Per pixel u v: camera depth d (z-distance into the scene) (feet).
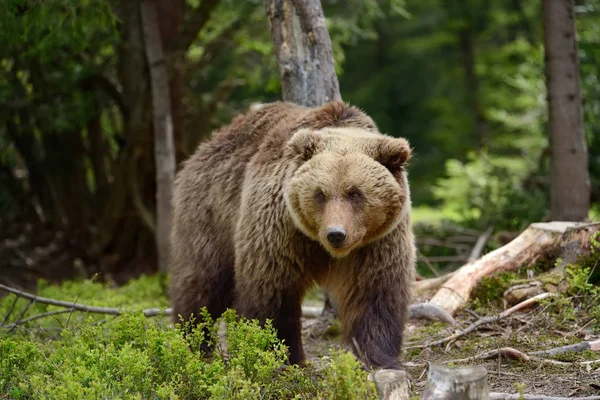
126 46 39.68
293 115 20.53
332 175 16.93
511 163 62.03
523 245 24.45
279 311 18.61
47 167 47.06
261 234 18.38
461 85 94.58
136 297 31.48
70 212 47.01
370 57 104.63
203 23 40.34
